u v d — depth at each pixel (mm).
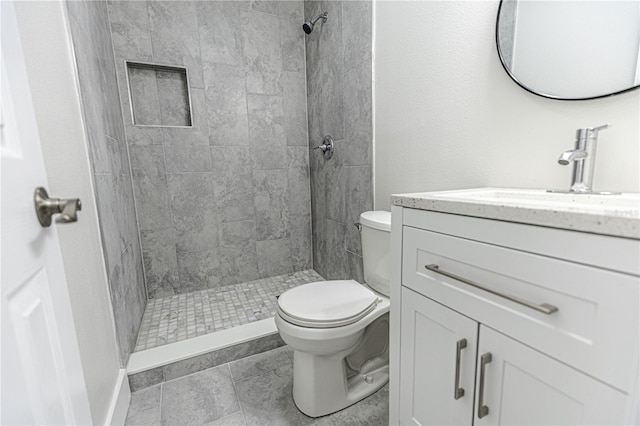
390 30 1343
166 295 2066
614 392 402
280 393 1228
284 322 1026
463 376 620
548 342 469
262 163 2252
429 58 1162
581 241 415
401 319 783
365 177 1620
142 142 1895
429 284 683
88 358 889
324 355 1054
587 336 422
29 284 412
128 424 1089
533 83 848
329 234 2141
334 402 1115
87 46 1188
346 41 1666
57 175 834
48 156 791
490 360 559
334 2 1750
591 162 714
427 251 681
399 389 817
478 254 562
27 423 374
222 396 1215
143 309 1809
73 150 955
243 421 1092
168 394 1229
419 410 757
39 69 780
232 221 2213
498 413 562
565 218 426
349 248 1875
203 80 1996
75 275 865
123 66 1789
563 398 460
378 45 1427
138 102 1912
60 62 917
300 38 2227
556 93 804
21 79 432
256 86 2150
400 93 1323
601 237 394
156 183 1961
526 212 473
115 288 1240
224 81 2055
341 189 1896
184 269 2102
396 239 776
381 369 1303
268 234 2350
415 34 1213
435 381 696
